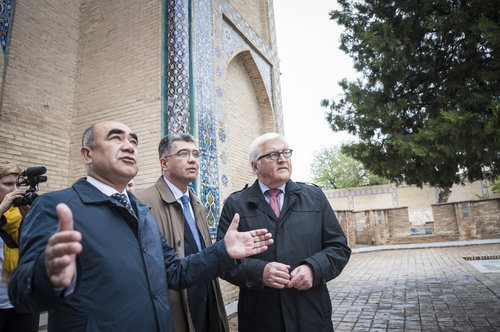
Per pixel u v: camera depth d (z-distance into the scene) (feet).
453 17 15.40
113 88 18.42
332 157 98.94
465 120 13.84
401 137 18.44
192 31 17.80
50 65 18.70
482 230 52.80
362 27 20.10
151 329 4.36
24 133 16.93
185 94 16.34
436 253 42.80
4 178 7.84
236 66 24.93
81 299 3.94
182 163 8.07
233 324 15.08
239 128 23.54
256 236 5.26
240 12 26.17
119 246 4.46
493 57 15.08
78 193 4.64
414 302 17.93
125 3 19.33
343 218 56.59
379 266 34.35
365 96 20.42
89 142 5.19
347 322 14.97
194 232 8.15
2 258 7.36
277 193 7.80
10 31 17.11
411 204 80.38
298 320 6.39
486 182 73.15
